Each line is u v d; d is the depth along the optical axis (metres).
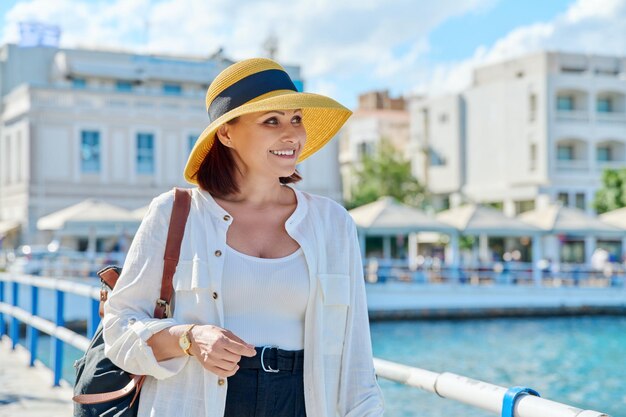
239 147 2.28
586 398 14.45
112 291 2.27
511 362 18.66
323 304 2.24
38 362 8.24
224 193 2.29
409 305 28.53
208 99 2.36
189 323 2.17
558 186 49.59
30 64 42.50
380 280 29.25
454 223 31.94
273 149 2.27
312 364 2.20
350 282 2.33
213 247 2.20
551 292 30.12
